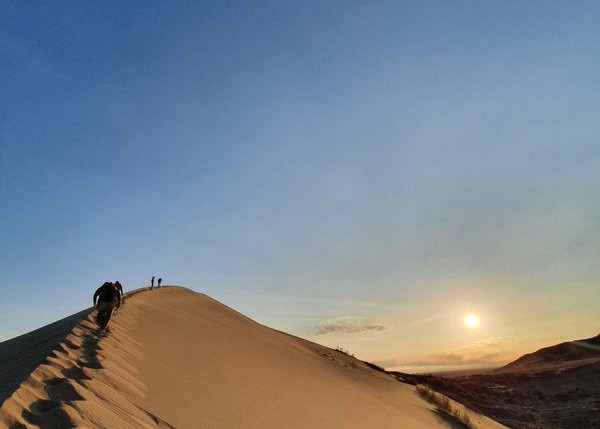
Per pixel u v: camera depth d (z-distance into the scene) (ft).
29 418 14.19
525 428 89.10
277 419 28.53
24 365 22.17
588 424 91.20
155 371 28.14
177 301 79.00
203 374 32.50
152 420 19.10
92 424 15.16
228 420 23.84
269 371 45.47
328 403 41.93
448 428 59.00
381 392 70.44
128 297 60.54
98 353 26.50
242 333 68.23
